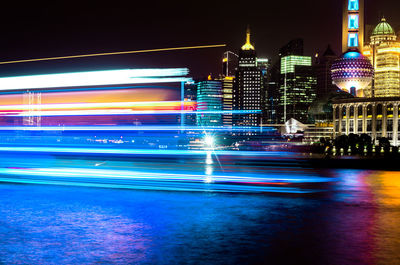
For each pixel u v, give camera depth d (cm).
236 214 2222
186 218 2106
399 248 1540
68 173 4338
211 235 1742
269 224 1973
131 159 6081
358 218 2141
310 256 1435
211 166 6166
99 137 4984
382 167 8919
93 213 2219
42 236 1714
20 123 4544
